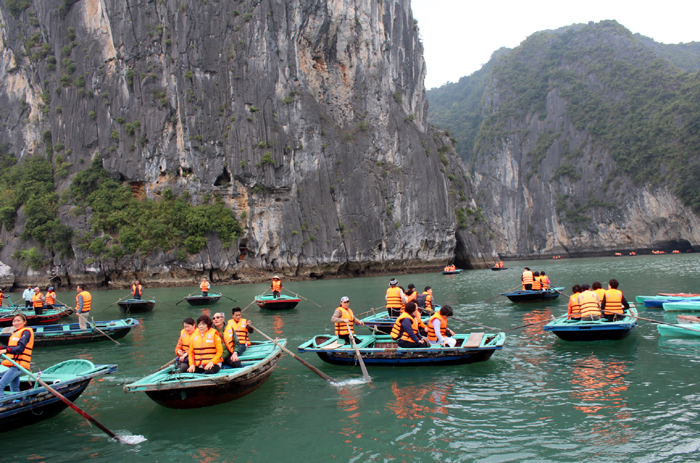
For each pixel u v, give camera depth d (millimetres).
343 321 11820
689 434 6828
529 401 8422
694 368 10047
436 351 10633
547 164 108875
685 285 27469
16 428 7828
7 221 50531
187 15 49750
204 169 48281
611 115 100250
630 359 10953
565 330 12547
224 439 7289
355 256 52469
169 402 8203
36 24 56094
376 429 7453
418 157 60344
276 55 51719
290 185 50281
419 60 66875
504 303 22406
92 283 45969
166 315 22641
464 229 67438
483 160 123562
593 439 6797
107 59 51094
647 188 87875
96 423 7332
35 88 58062
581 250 100875
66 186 50094
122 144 49188
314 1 54781
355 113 57906
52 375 8930
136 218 47125
